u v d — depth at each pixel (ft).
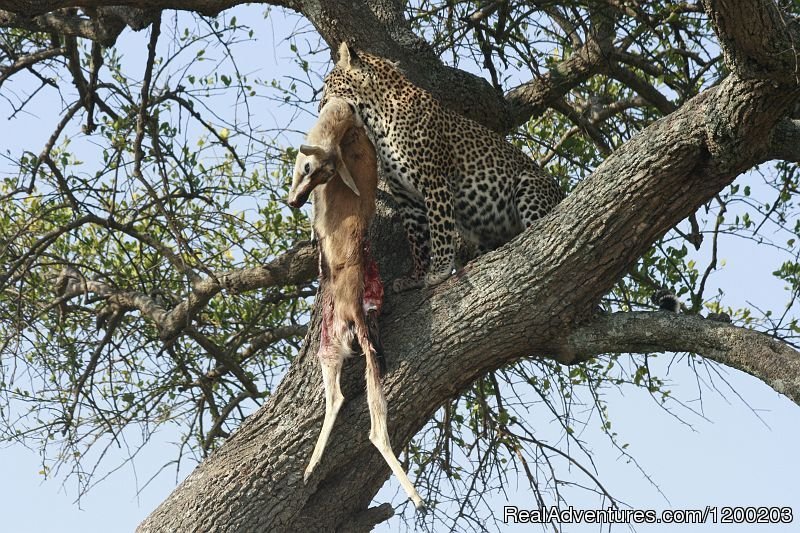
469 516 40.52
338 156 31.09
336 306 31.17
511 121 42.11
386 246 36.88
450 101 39.83
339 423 33.19
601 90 48.80
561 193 37.47
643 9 41.86
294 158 44.75
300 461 33.42
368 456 33.91
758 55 27.61
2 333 43.60
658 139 30.48
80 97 43.70
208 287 41.96
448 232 34.65
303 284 45.93
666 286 42.52
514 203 36.50
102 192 42.91
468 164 35.99
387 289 34.99
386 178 36.01
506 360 32.99
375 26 38.81
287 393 34.42
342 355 31.01
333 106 31.73
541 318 31.68
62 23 42.68
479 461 41.50
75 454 41.86
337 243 31.50
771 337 31.22
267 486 33.32
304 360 34.55
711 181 30.83
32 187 40.93
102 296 45.44
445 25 43.50
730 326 31.48
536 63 41.73
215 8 38.96
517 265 31.81
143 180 39.14
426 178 34.94
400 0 41.42
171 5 38.55
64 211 48.29
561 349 32.48
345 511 34.47
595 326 32.35
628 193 30.66
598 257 31.12
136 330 44.73
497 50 42.80
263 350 47.44
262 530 33.14
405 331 33.06
